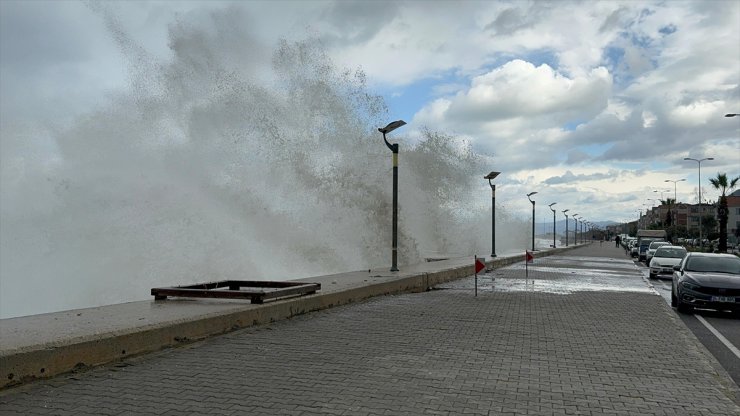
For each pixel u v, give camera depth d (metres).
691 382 5.81
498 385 5.54
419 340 7.77
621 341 8.01
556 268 26.48
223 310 8.07
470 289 15.45
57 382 5.32
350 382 5.52
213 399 4.88
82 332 6.07
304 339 7.68
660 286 19.41
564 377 5.92
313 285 10.53
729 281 11.73
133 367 5.95
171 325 6.94
